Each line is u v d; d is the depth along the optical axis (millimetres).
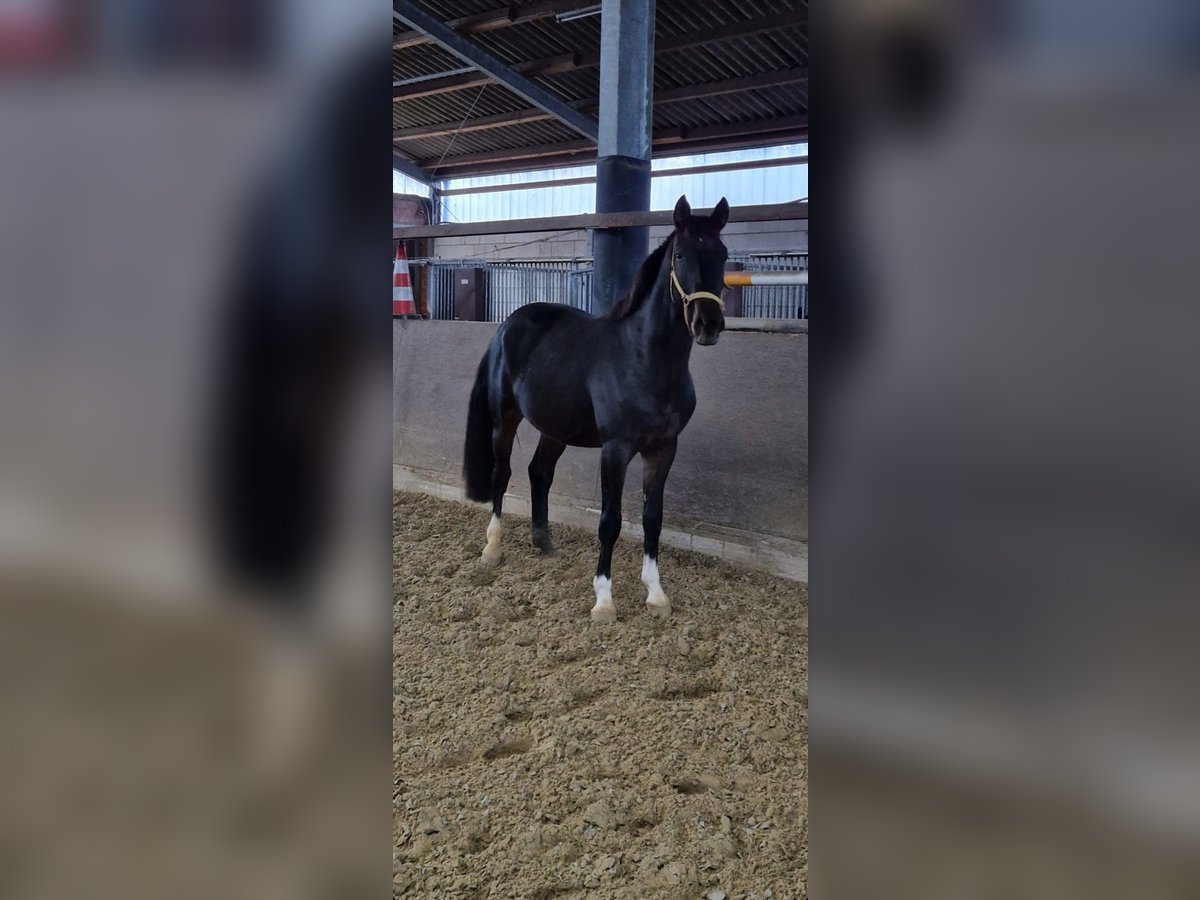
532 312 3676
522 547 3971
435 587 3396
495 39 9375
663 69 9203
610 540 3113
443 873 1631
